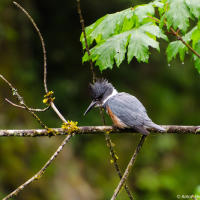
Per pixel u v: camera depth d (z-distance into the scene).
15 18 14.53
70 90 14.94
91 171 13.34
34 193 11.61
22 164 11.98
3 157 11.67
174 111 15.98
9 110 12.67
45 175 12.10
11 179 11.52
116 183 13.25
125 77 16.08
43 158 12.43
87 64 15.73
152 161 14.16
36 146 12.59
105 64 5.29
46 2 15.59
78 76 15.54
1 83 13.01
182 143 15.03
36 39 15.37
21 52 14.61
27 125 12.84
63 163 12.84
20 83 13.74
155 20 5.30
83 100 15.08
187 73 16.88
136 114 6.39
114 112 6.60
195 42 5.91
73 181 12.59
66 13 15.86
